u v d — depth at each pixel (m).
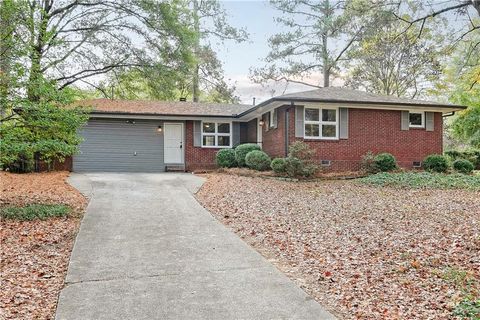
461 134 22.86
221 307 4.36
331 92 18.00
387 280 5.08
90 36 17.80
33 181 13.78
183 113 19.45
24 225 7.99
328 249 6.48
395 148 17.61
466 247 6.37
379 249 6.42
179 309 4.32
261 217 8.91
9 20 9.21
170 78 18.94
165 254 6.25
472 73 16.23
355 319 4.05
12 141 8.98
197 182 14.27
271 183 14.05
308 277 5.27
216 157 19.33
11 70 8.98
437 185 13.99
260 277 5.27
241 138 21.09
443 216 9.01
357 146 17.11
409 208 10.04
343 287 4.89
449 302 4.35
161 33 18.42
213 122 20.34
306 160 15.38
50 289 4.93
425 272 5.32
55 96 9.48
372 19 13.07
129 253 6.28
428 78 27.36
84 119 10.33
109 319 4.09
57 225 8.05
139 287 4.93
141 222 8.32
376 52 26.66
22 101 8.94
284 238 7.20
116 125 19.14
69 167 18.53
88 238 7.09
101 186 12.95
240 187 12.99
